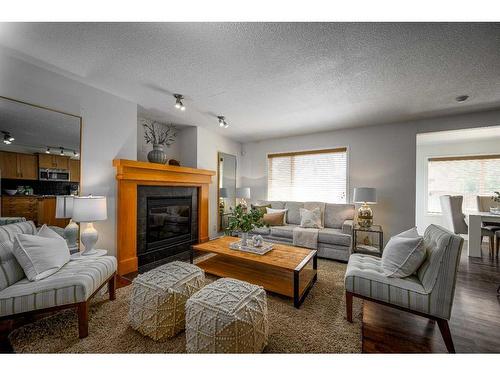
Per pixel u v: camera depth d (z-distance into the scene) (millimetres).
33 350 1377
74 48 1813
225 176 4855
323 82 2355
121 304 1926
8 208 1996
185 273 1734
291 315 1798
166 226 3482
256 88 2514
